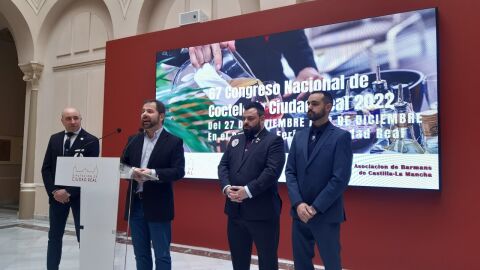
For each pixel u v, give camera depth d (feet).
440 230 11.34
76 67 21.68
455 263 11.09
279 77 13.98
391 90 12.02
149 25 19.48
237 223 8.39
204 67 15.60
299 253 8.04
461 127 11.25
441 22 11.70
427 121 11.46
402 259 11.78
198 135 15.55
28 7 22.33
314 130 8.34
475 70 11.16
